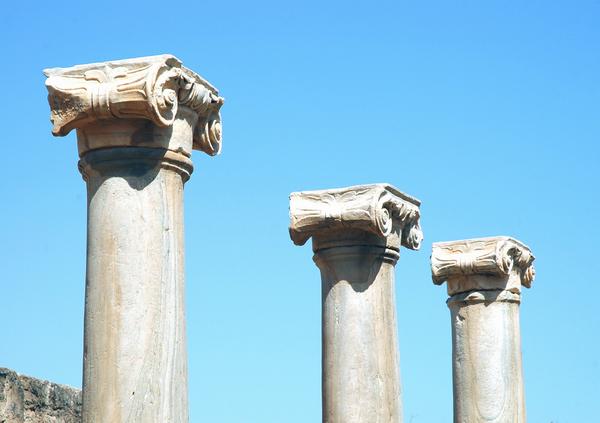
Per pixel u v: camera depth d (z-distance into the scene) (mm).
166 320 16953
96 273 17000
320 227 23000
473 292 29031
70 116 16953
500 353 28797
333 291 23141
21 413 22906
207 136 18172
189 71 17469
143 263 16938
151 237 17031
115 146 17125
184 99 17391
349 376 22750
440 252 29219
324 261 23297
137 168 17125
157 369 16734
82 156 17406
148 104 16656
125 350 16688
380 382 22781
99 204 17156
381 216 22703
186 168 17547
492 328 28922
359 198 22797
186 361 17234
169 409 16766
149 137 17125
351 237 23078
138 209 17047
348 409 22672
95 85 16875
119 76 16812
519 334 29422
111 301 16828
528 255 29766
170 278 17109
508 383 28750
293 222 23125
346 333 22906
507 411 28594
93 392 16719
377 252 23156
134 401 16562
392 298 23328
